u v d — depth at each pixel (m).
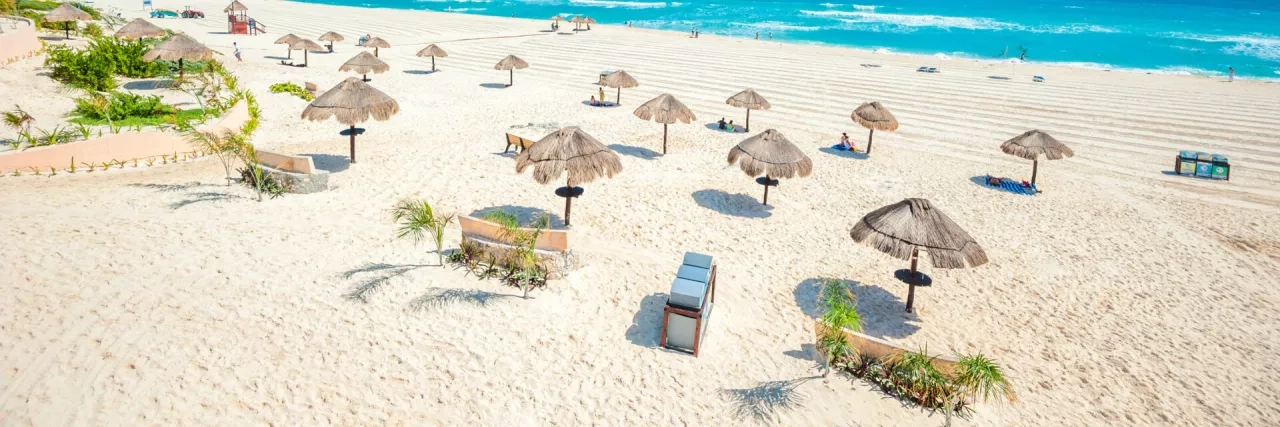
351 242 12.19
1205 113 29.38
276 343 8.97
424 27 54.00
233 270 10.63
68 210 12.30
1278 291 13.08
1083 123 27.09
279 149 18.42
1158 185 19.69
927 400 8.90
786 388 9.14
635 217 15.01
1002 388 8.75
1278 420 9.17
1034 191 18.38
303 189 14.48
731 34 63.81
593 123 24.05
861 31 67.88
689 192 16.94
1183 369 10.28
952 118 27.34
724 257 13.26
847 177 19.09
